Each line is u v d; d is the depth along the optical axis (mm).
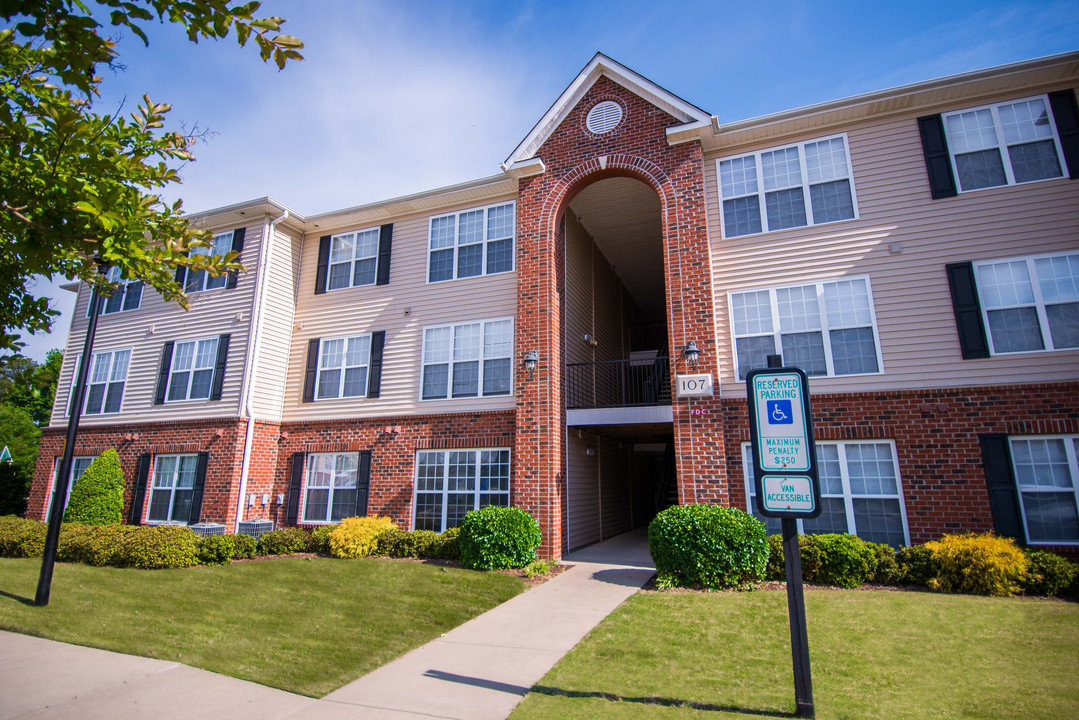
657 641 6719
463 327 14523
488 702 5121
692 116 12508
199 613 7965
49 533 8305
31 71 3793
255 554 12445
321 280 16484
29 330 4453
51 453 17859
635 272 19953
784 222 11828
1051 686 5141
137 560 10891
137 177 4152
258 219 16156
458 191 15070
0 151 3482
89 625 7242
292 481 15172
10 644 6500
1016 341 9891
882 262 10977
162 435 15852
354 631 7344
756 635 6797
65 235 3529
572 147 13719
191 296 16641
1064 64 10227
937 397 10141
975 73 10625
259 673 5809
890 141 11367
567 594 9180
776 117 11859
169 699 5152
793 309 11398
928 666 5703
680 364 11750
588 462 15141
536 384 12859
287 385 16062
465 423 13805
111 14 2996
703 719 4582
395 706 5055
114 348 17641
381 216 16219
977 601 7926
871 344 10734
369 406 14953
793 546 4910
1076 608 7430
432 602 8734
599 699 5074
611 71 13492
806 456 4973
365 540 12406
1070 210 10031
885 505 10133
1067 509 9188
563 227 14461
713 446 11133
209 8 3176
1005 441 9633
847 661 5895
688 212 12305
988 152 10695
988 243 10391
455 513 13461
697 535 9367
